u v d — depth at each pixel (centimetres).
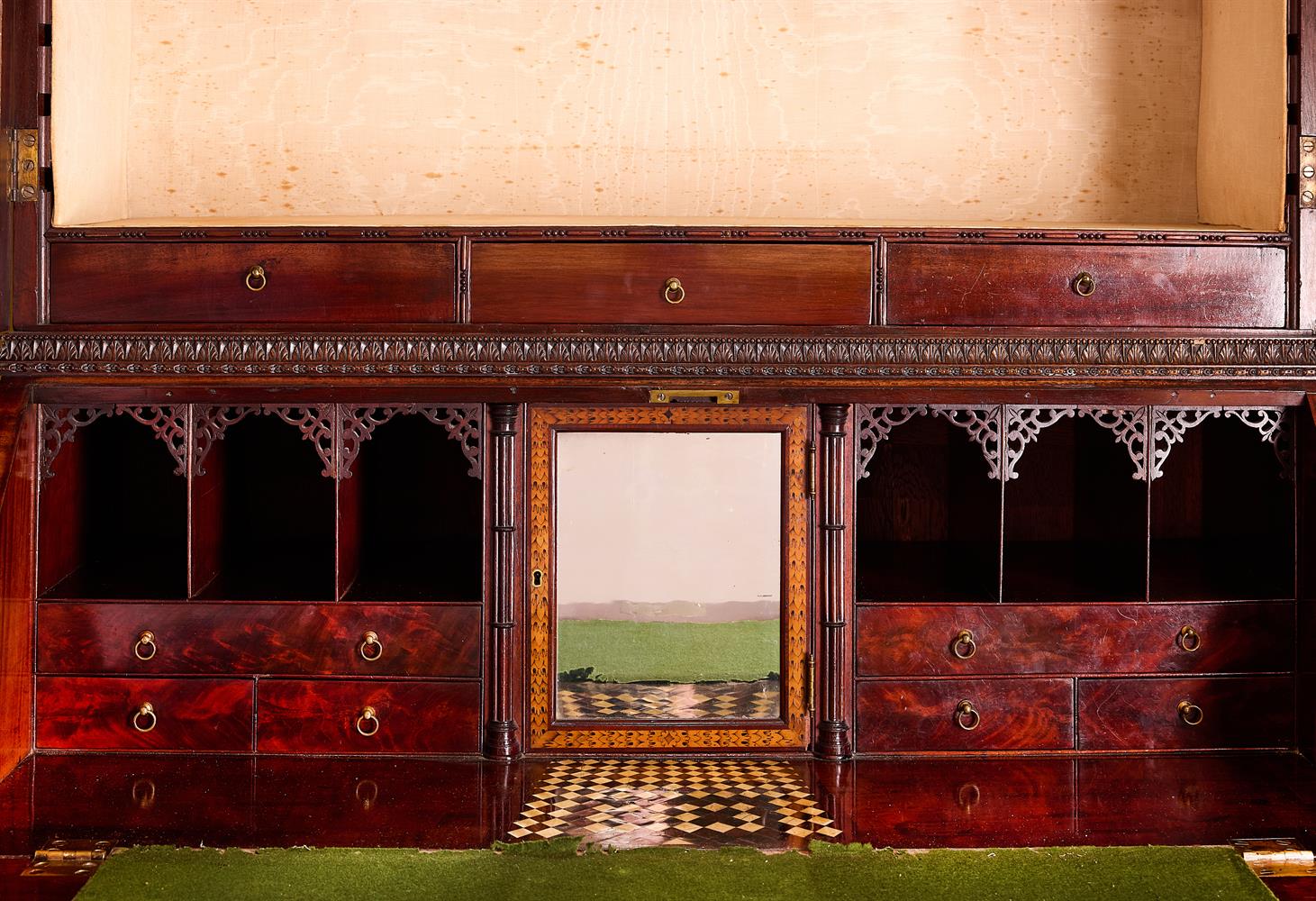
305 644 280
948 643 282
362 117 330
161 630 279
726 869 225
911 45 332
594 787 265
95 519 329
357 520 306
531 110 331
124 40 320
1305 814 252
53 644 280
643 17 330
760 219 315
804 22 331
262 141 329
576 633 282
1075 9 331
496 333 269
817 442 279
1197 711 284
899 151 333
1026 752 284
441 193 332
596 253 271
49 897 217
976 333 272
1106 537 315
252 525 354
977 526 304
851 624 282
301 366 268
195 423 278
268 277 271
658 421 278
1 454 262
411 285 271
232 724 281
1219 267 277
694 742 283
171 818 247
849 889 218
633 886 219
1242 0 303
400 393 275
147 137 328
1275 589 294
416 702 281
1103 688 284
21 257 271
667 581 281
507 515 277
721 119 332
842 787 265
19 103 271
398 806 254
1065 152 334
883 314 273
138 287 272
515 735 282
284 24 328
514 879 221
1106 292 276
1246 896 217
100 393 275
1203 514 355
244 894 215
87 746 281
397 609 279
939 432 350
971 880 222
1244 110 301
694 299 272
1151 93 333
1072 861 230
